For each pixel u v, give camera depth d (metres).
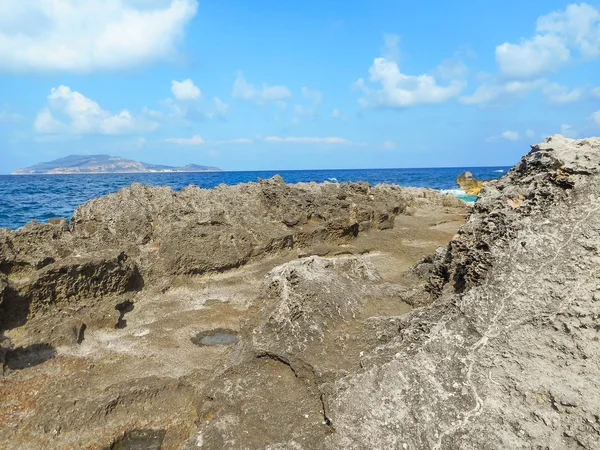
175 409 8.55
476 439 5.44
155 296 14.07
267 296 9.85
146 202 18.09
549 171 8.46
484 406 5.76
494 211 8.94
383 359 7.37
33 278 11.55
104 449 7.58
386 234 22.58
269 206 20.36
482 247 8.34
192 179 120.12
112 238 15.70
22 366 9.62
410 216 28.56
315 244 19.70
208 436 6.87
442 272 10.00
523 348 6.20
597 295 6.26
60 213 37.09
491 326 6.62
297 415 7.12
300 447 6.20
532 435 5.29
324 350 8.28
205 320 12.35
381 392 6.48
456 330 6.85
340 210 20.91
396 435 5.90
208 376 8.98
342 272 11.15
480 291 7.19
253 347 8.62
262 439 6.74
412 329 7.73
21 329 10.93
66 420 7.92
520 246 7.41
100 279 12.80
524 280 6.95
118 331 11.60
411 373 6.52
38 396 8.60
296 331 8.59
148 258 14.91
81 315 11.68
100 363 9.87
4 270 12.09
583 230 7.10
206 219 17.09
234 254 16.53
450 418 5.80
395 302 10.31
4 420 8.04
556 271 6.82
